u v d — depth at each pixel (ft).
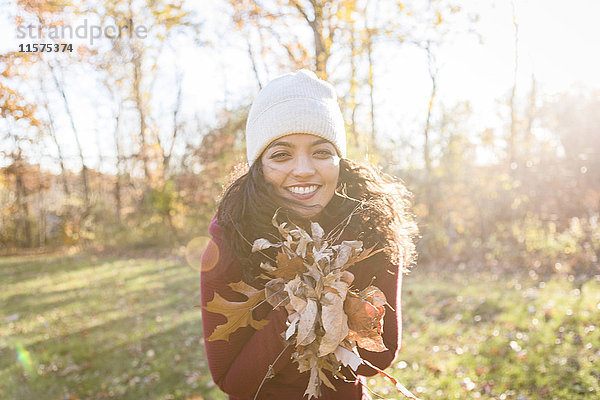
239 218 3.84
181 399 13.42
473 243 31.73
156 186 58.85
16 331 21.97
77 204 65.67
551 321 16.39
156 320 21.43
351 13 23.27
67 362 17.10
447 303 20.16
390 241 4.24
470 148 34.35
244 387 3.75
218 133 46.29
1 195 68.54
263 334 3.56
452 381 12.76
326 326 3.18
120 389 14.47
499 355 14.12
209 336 3.80
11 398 14.26
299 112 3.71
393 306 4.21
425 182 33.83
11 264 47.34
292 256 3.43
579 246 27.45
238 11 27.07
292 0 22.94
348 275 3.42
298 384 3.86
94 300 27.27
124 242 55.01
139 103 59.82
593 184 35.09
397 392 12.35
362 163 4.65
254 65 39.68
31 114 15.55
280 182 3.79
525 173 34.30
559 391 11.76
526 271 26.05
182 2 22.21
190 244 49.73
